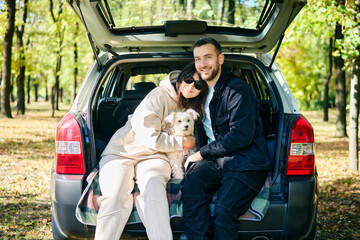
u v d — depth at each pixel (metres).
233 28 2.77
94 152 2.32
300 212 2.12
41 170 6.36
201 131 2.63
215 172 2.24
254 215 2.10
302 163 2.22
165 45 2.88
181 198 2.17
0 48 17.52
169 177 2.34
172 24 2.65
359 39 5.50
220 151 2.23
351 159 6.37
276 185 2.22
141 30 2.78
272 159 2.36
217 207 2.07
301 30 7.02
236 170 2.16
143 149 2.44
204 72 2.37
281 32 2.69
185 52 2.81
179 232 2.11
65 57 21.78
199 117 2.53
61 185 2.18
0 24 15.70
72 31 15.97
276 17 2.52
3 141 9.75
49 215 3.95
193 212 2.05
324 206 4.36
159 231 2.02
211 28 2.78
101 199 2.14
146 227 2.08
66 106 39.19
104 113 3.09
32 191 4.95
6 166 6.58
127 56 2.71
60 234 2.20
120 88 4.34
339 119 12.36
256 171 2.18
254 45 2.85
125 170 2.27
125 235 2.15
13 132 11.74
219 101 2.34
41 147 9.12
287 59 17.55
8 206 4.23
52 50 18.58
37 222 3.71
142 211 2.13
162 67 4.13
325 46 19.42
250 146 2.26
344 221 3.81
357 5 5.87
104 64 2.86
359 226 3.64
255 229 2.10
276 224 2.11
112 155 2.40
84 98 2.54
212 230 2.08
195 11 5.15
